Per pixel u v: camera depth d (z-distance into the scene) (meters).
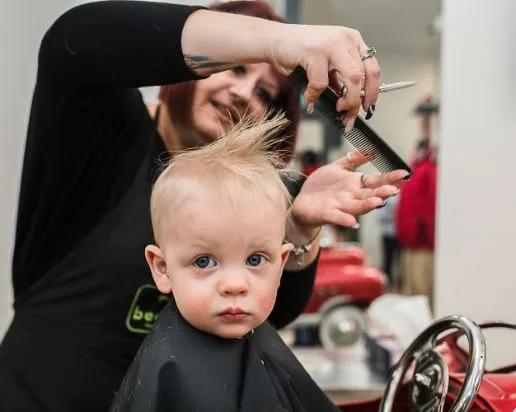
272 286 0.56
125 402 0.55
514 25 1.01
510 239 1.04
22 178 0.75
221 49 0.58
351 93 0.54
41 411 0.76
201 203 0.53
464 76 1.07
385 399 0.66
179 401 0.53
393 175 0.64
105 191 0.78
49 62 0.63
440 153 1.11
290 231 0.74
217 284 0.54
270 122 0.65
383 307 1.58
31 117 0.71
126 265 0.75
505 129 1.03
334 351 1.88
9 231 1.42
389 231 3.72
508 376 0.67
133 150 0.78
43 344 0.77
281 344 0.64
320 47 0.54
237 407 0.55
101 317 0.76
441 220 1.12
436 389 0.62
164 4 0.61
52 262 0.79
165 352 0.55
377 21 3.60
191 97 0.78
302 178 0.77
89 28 0.61
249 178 0.55
